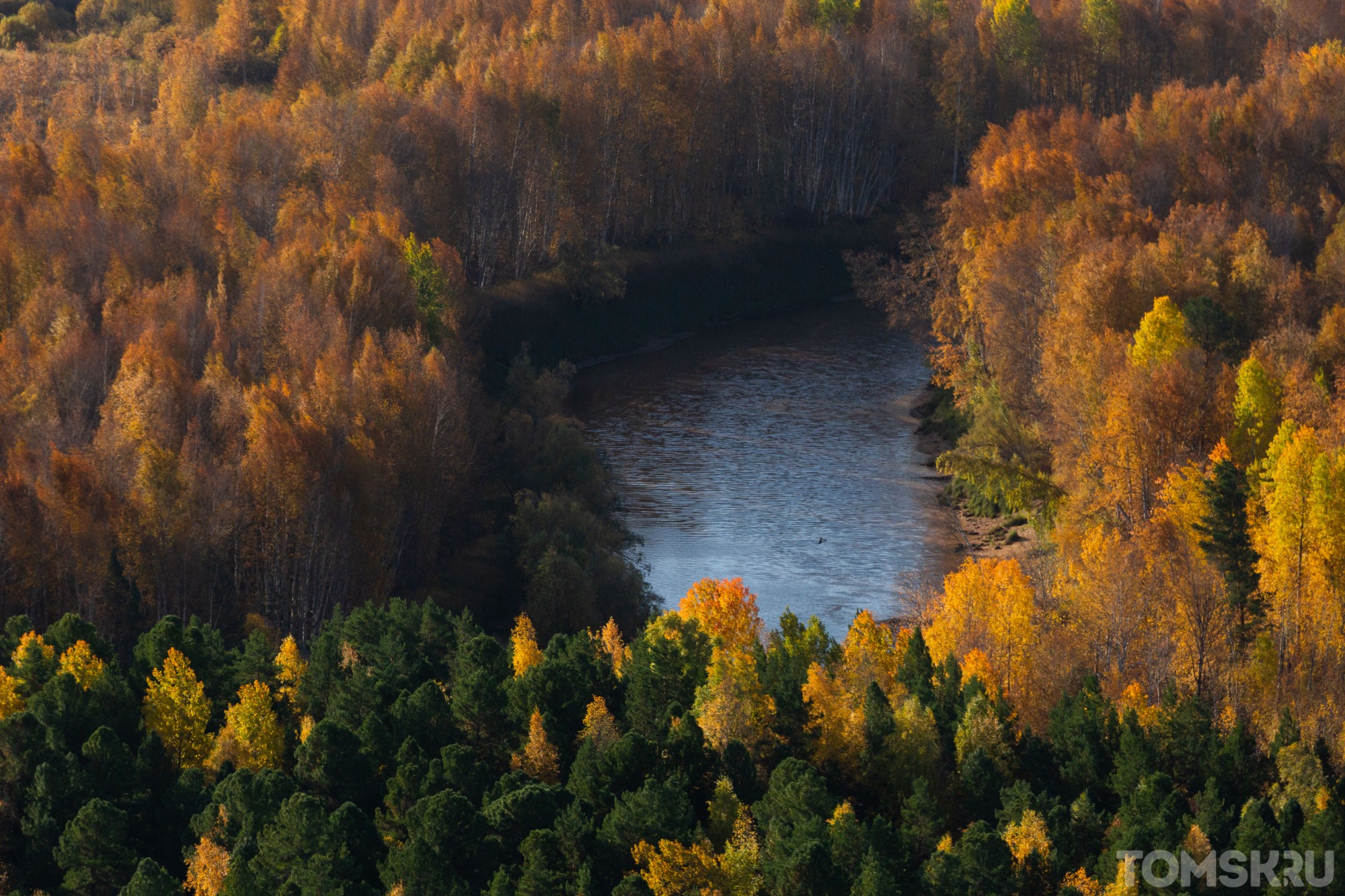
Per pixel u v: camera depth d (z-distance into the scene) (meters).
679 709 94.94
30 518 120.94
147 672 101.50
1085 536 118.00
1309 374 141.00
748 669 98.19
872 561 144.25
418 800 82.12
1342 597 102.06
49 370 141.88
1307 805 85.75
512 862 80.62
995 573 108.75
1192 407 129.75
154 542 122.62
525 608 128.75
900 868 78.81
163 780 90.62
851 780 92.62
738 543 148.88
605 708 93.88
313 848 77.50
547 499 139.25
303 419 128.75
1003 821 84.88
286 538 126.56
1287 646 101.69
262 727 93.81
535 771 91.31
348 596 130.38
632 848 79.00
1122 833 78.44
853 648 104.81
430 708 94.12
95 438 131.00
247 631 121.19
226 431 135.00
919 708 92.62
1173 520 113.88
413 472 137.00
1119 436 127.94
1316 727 95.31
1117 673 103.81
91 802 79.94
